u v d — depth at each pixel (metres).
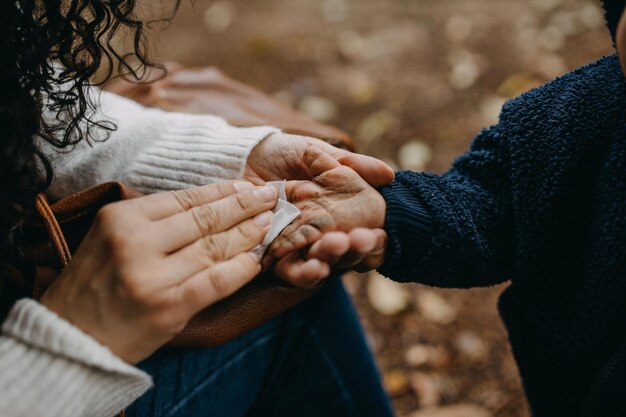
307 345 0.62
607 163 0.46
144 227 0.45
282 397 0.64
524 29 1.37
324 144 0.54
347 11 1.54
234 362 0.58
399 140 1.18
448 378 0.86
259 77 1.38
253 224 0.49
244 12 1.59
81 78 0.52
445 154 1.14
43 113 0.54
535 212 0.48
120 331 0.44
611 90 0.47
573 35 1.33
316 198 0.51
